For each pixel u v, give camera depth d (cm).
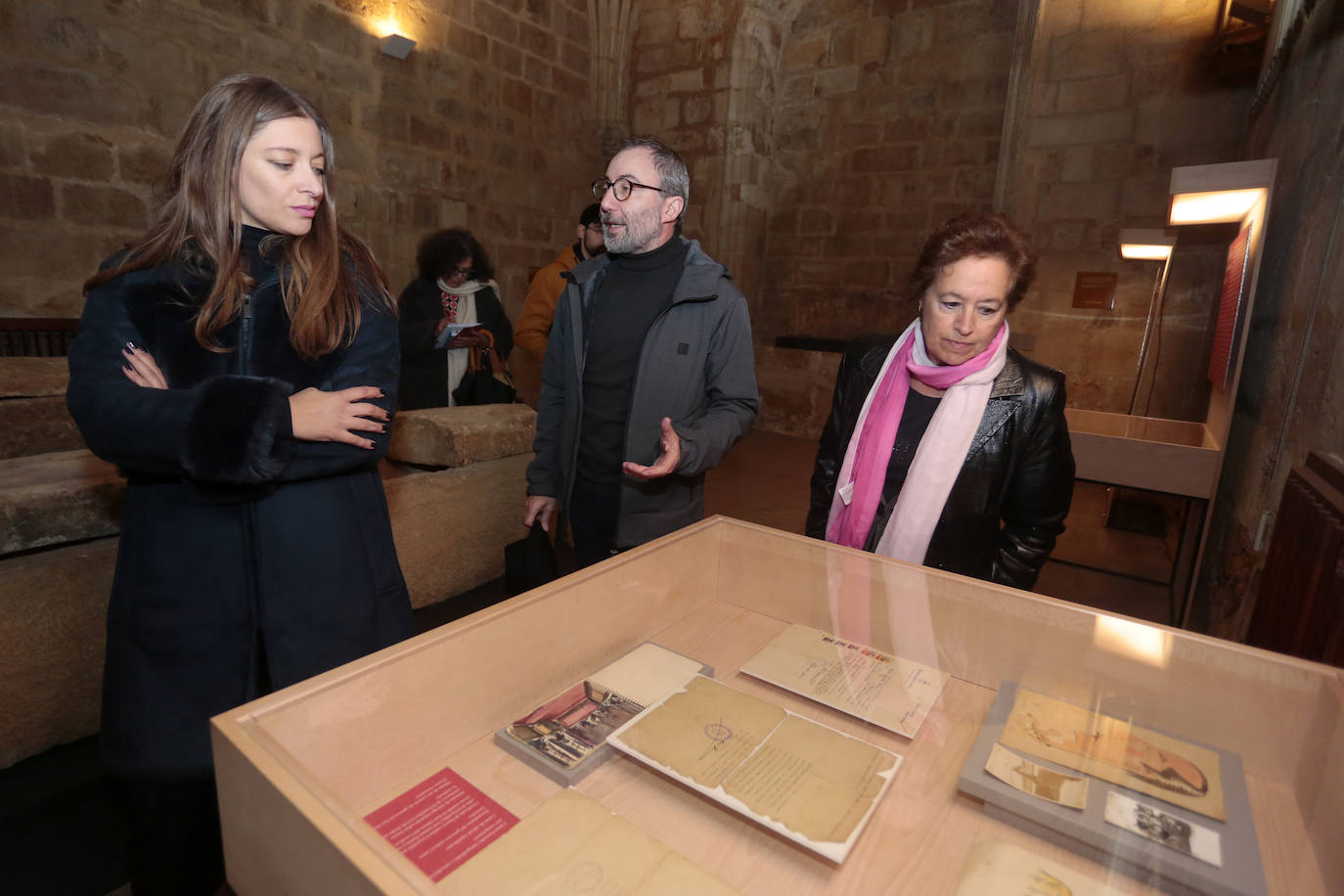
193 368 108
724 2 694
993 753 71
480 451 240
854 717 81
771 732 76
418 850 59
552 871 56
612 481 168
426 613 236
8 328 378
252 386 100
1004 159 528
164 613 103
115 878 134
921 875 59
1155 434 313
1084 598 314
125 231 427
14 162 382
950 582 93
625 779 70
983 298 117
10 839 136
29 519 146
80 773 150
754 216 743
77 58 398
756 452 565
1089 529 425
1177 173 239
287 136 103
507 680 80
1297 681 70
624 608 96
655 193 156
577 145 753
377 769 67
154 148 434
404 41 554
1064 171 503
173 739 104
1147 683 79
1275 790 66
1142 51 471
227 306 106
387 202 583
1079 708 79
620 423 166
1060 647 84
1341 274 180
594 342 169
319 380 116
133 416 96
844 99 704
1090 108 490
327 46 522
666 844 62
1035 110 508
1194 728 74
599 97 754
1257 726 71
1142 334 485
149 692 104
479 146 648
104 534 158
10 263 385
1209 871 56
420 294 307
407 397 304
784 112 739
